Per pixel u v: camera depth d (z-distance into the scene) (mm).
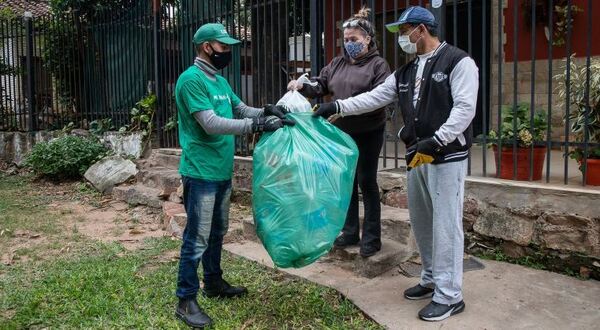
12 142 10008
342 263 4242
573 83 4352
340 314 3430
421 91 3191
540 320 3209
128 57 8320
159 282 4035
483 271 4000
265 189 3172
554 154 6090
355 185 4156
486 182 4328
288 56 5844
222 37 3229
